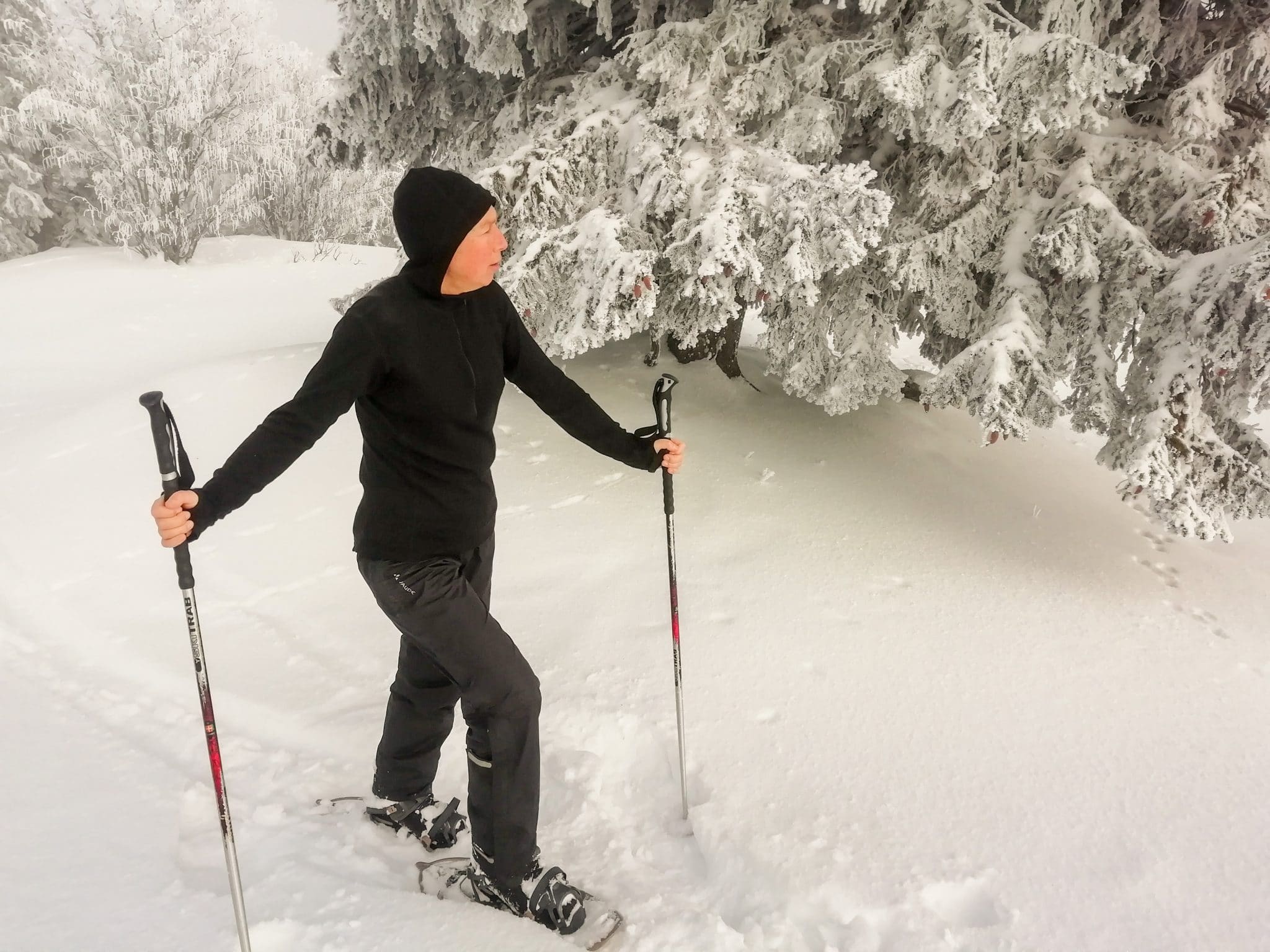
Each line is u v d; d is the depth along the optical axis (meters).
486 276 1.58
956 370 3.53
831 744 2.30
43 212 18.22
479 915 1.64
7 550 3.75
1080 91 3.20
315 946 1.54
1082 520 3.84
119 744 2.28
